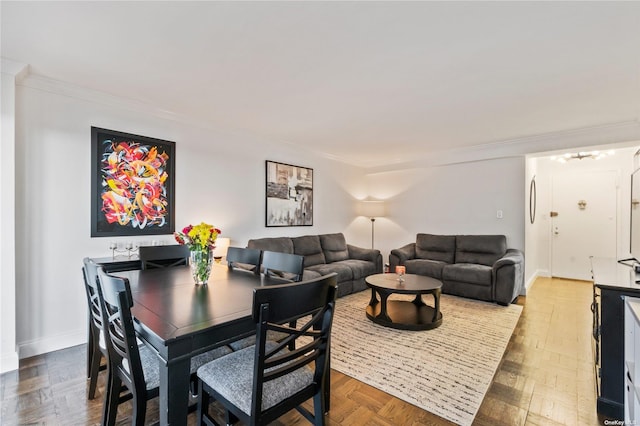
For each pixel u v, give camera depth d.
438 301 3.14
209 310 1.40
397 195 5.91
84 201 2.71
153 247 2.52
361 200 6.30
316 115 3.33
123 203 2.95
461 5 1.56
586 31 1.78
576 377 2.15
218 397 1.30
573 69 2.25
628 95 2.73
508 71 2.29
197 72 2.34
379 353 2.51
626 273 2.08
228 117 3.41
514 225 4.57
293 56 2.09
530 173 4.91
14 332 2.24
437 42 1.91
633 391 1.47
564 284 5.12
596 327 2.14
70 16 1.67
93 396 1.87
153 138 3.16
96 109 2.78
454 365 2.31
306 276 3.83
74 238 2.66
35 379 2.10
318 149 5.06
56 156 2.56
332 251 5.02
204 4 1.57
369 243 6.33
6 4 1.56
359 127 3.78
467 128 3.81
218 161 3.79
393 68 2.26
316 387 1.38
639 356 1.44
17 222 2.38
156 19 1.70
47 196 2.52
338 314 3.48
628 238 5.05
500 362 2.37
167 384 1.11
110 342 1.46
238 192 4.02
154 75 2.40
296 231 4.91
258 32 1.82
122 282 1.20
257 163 4.29
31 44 1.96
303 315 1.24
